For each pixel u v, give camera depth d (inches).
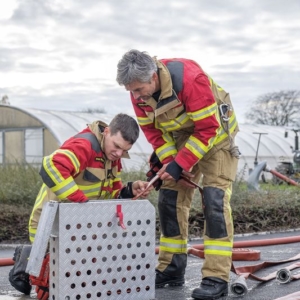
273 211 342.0
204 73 149.4
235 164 158.7
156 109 147.8
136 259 143.9
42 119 903.7
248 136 1114.7
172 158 160.6
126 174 407.8
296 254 233.1
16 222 299.0
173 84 145.2
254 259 217.3
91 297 137.2
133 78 139.5
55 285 134.3
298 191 390.0
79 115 995.9
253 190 392.2
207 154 155.4
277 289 162.6
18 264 156.7
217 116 150.0
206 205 153.7
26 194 350.0
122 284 141.9
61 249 132.1
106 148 146.6
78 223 133.9
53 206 131.6
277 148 1120.8
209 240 153.0
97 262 137.6
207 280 151.5
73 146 141.3
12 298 156.7
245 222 331.9
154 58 145.7
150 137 163.3
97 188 151.0
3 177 395.5
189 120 151.7
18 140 960.3
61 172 135.3
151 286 147.5
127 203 141.0
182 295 157.9
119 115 148.4
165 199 166.9
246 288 153.8
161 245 169.8
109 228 138.6
